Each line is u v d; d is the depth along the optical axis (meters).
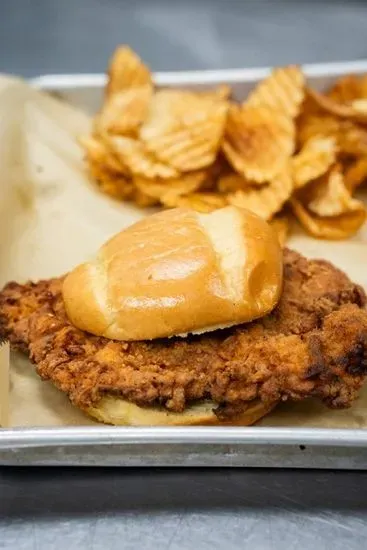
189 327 0.42
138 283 0.42
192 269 0.42
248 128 0.56
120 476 0.42
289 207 0.56
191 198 0.54
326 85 0.62
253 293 0.42
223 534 0.40
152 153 0.54
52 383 0.44
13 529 0.40
